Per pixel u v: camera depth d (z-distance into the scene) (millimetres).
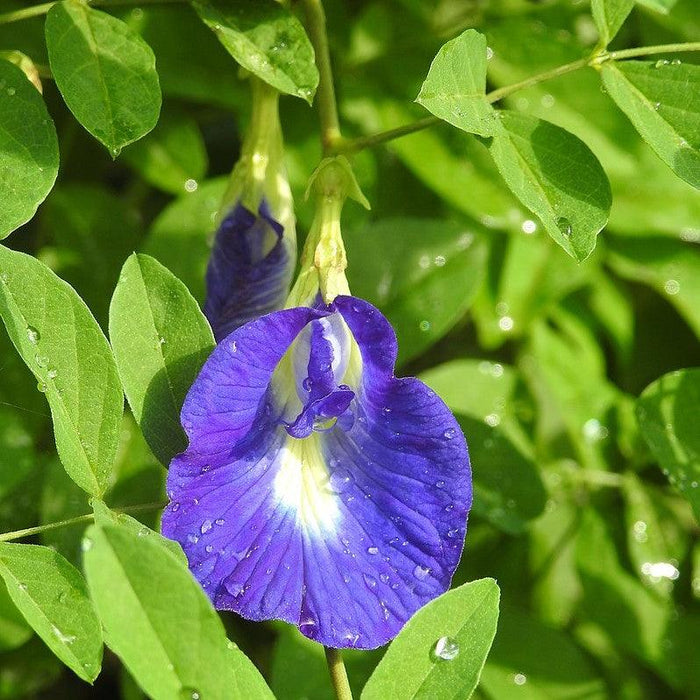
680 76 317
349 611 295
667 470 336
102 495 301
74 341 298
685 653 392
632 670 399
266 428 300
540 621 386
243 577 292
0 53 328
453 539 295
